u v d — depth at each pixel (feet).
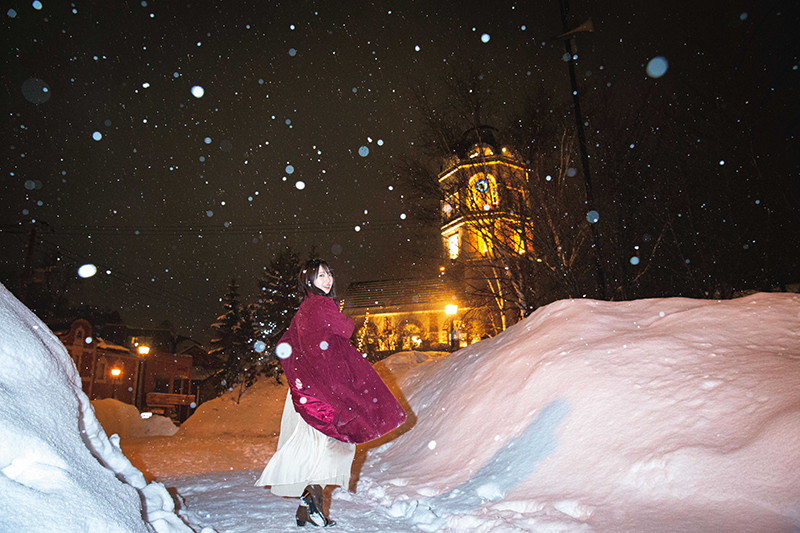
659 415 11.64
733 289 46.80
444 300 138.72
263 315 99.60
